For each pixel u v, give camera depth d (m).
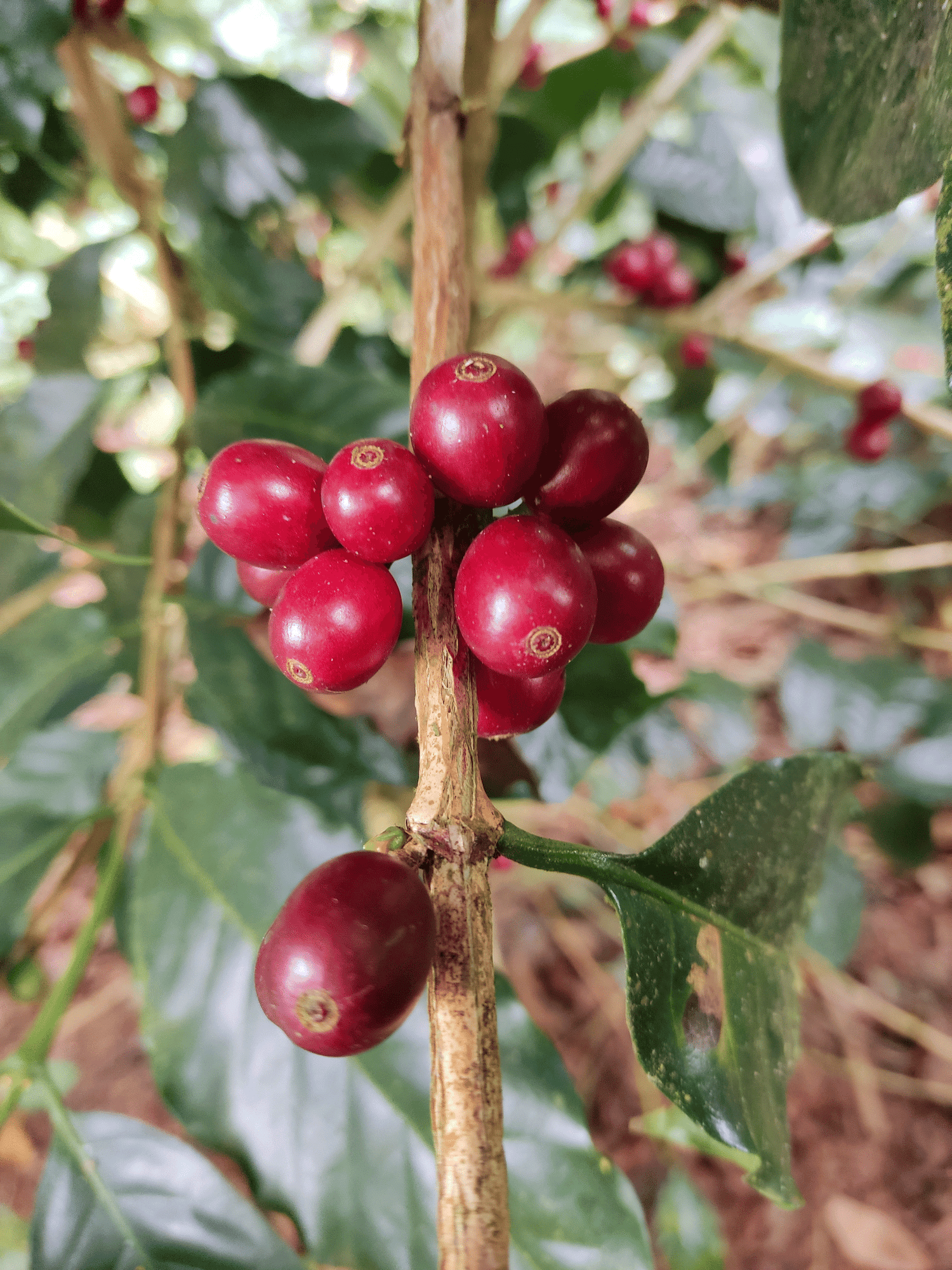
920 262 0.35
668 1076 0.07
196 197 0.18
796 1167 0.23
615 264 0.28
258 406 0.16
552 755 0.16
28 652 0.16
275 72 0.28
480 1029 0.06
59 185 0.21
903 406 0.24
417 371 0.08
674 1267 0.18
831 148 0.10
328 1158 0.11
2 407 0.17
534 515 0.07
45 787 0.15
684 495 0.49
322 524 0.08
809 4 0.08
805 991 0.28
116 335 0.25
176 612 0.18
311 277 0.21
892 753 0.27
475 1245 0.06
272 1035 0.12
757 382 0.35
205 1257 0.11
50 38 0.14
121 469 0.23
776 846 0.09
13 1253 0.19
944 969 0.28
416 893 0.06
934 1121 0.24
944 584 0.40
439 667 0.07
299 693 0.15
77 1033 0.26
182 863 0.13
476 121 0.14
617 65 0.28
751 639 0.40
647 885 0.08
